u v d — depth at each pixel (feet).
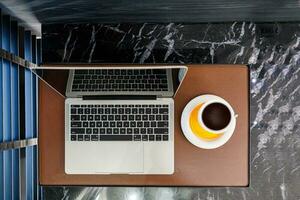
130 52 7.22
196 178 5.59
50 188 7.02
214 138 5.49
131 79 5.68
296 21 7.18
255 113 7.20
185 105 5.61
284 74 7.20
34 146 7.98
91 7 6.19
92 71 5.70
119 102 5.57
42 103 5.62
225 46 7.20
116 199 7.01
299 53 7.19
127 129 5.55
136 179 5.57
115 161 5.54
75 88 5.62
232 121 5.28
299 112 7.18
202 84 5.65
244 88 5.67
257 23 7.22
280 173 7.16
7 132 6.52
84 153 5.54
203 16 6.79
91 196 7.03
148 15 6.69
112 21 7.11
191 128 5.51
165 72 5.70
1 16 6.36
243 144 5.62
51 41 7.24
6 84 6.49
